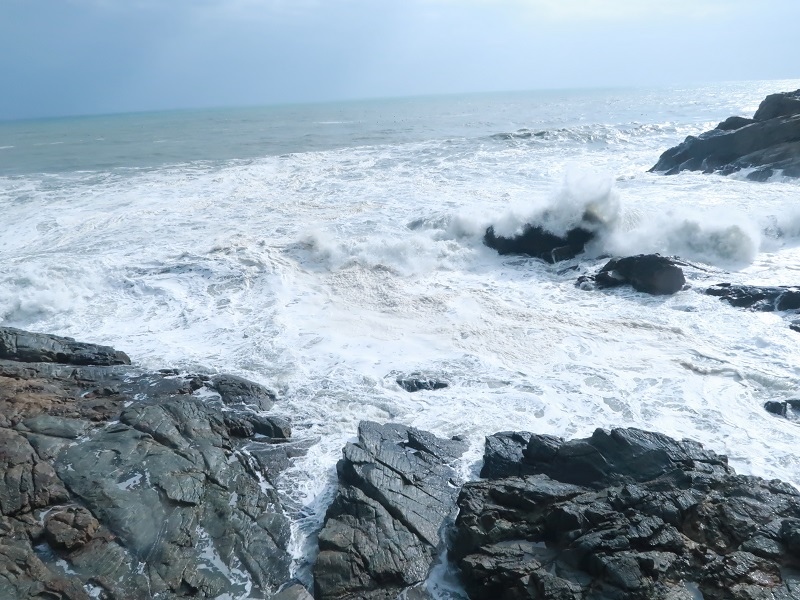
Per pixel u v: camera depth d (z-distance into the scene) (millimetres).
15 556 5621
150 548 5914
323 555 5805
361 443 7266
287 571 5926
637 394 8531
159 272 13430
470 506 6164
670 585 5133
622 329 10500
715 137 23125
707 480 6137
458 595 5633
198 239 15688
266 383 9125
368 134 45375
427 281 13203
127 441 7176
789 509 5801
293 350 10180
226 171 26016
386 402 8586
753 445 7277
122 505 6270
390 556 5848
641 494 5953
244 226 16844
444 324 11023
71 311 11891
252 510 6539
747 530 5574
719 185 19438
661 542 5465
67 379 8742
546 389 8766
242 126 61594
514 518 6031
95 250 14891
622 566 5191
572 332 10492
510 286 12789
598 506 5844
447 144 33312
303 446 7668
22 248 15211
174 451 7125
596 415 8078
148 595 5508
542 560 5562
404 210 17859
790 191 17953
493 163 25906
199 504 6484
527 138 33625
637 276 12031
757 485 6094
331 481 7059
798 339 9617
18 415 7508
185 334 10906
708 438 7461
